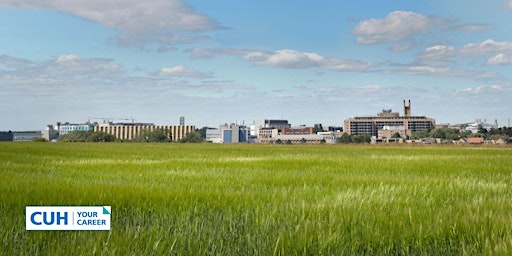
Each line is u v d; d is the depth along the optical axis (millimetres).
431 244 5254
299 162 21172
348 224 5910
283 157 27750
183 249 4684
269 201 8023
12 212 6523
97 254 4551
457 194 9531
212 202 7719
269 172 15109
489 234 5477
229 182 11672
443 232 5570
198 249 4758
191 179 12609
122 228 5566
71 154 31484
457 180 11758
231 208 7273
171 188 9562
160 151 40219
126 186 9570
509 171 16453
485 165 19281
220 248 4781
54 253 4605
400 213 6621
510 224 5773
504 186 10938
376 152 42219
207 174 14227
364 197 7934
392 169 17188
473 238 5434
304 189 9859
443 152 42312
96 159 24422
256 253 4727
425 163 20562
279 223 6004
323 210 6824
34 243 5020
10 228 5492
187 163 20406
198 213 6785
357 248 4992
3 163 19219
